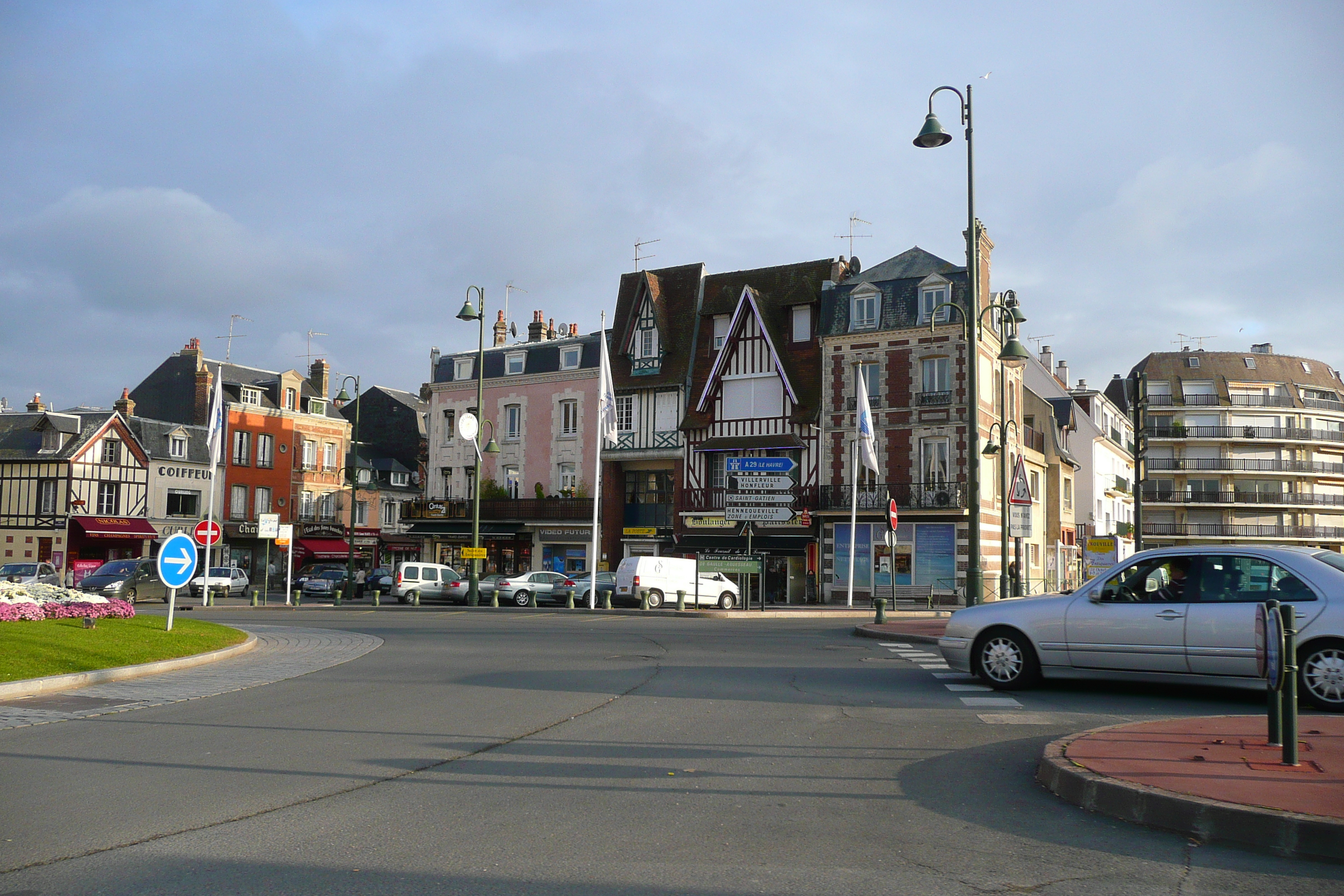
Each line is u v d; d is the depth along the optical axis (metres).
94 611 16.62
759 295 43.25
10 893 4.51
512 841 5.30
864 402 34.81
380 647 17.19
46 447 50.59
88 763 7.29
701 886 4.60
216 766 7.18
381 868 4.86
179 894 4.49
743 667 13.41
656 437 45.09
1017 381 44.50
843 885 4.61
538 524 47.06
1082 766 6.27
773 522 40.41
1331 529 77.06
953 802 6.12
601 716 9.30
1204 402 79.00
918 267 41.06
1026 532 30.70
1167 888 4.57
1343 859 4.89
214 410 34.25
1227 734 7.15
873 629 19.41
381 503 65.00
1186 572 10.18
